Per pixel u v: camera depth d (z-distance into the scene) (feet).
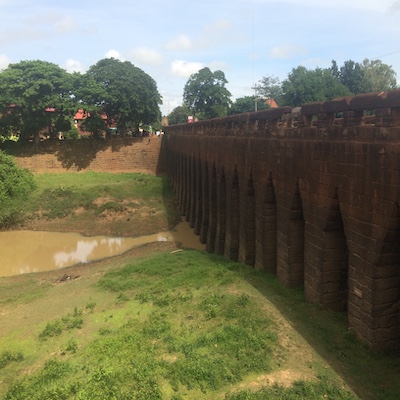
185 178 123.34
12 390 34.58
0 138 176.65
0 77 160.04
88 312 51.06
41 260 93.97
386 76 281.13
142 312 48.11
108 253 96.89
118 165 187.62
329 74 224.33
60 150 179.63
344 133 36.22
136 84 184.14
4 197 120.57
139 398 30.30
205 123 90.33
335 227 41.16
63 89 168.96
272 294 48.34
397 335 35.42
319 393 29.81
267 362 34.19
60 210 124.26
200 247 94.32
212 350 36.52
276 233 56.65
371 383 31.01
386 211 31.27
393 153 29.94
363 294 35.53
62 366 37.27
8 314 54.95
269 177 54.24
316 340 37.22
